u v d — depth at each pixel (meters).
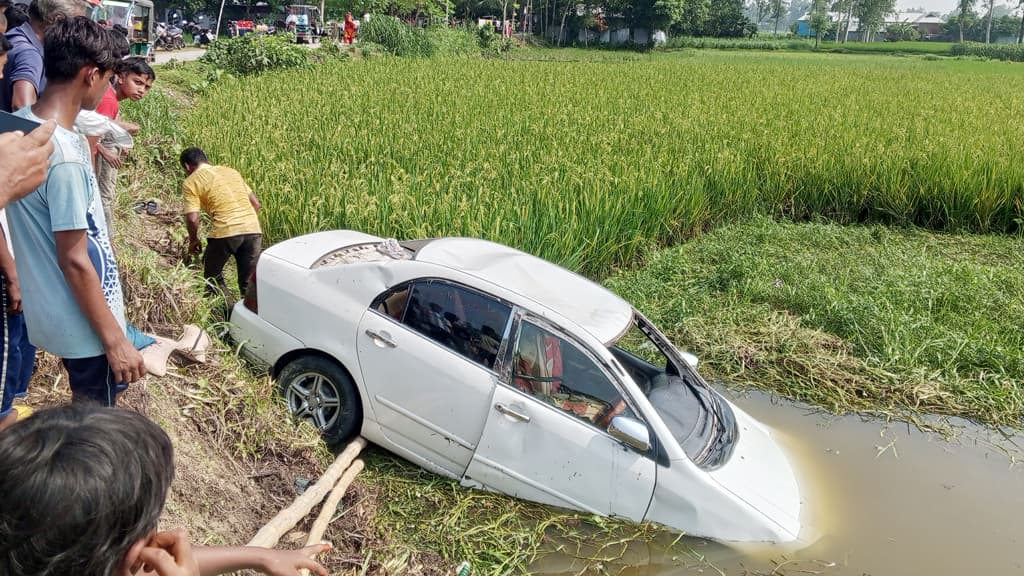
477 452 5.15
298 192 9.43
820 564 4.84
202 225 9.45
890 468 6.32
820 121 18.91
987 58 85.19
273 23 48.53
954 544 5.28
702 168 13.66
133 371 3.15
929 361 8.18
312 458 5.18
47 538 1.43
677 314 8.96
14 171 2.23
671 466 4.90
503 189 10.88
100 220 3.15
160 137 12.38
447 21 55.31
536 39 82.75
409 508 5.07
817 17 121.06
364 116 16.08
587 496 5.02
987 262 12.29
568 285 5.74
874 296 9.55
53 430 1.49
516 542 4.84
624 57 66.12
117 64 3.16
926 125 18.86
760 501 5.03
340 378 5.44
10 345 3.24
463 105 19.31
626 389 5.00
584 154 13.48
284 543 4.36
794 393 7.64
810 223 13.74
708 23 105.12
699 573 4.72
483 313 5.24
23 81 5.17
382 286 5.47
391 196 8.87
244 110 15.70
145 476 1.54
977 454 6.66
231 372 5.42
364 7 51.16
